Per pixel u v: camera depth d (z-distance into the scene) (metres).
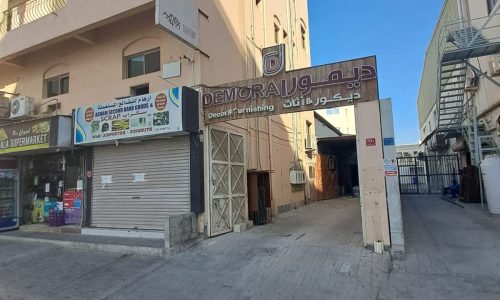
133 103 9.64
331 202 19.52
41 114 12.79
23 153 12.28
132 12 9.86
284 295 5.81
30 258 8.80
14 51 12.21
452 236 8.47
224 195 10.17
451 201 15.52
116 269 7.53
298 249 7.92
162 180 9.90
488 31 12.84
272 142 14.67
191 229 9.01
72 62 12.27
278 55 8.90
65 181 12.09
